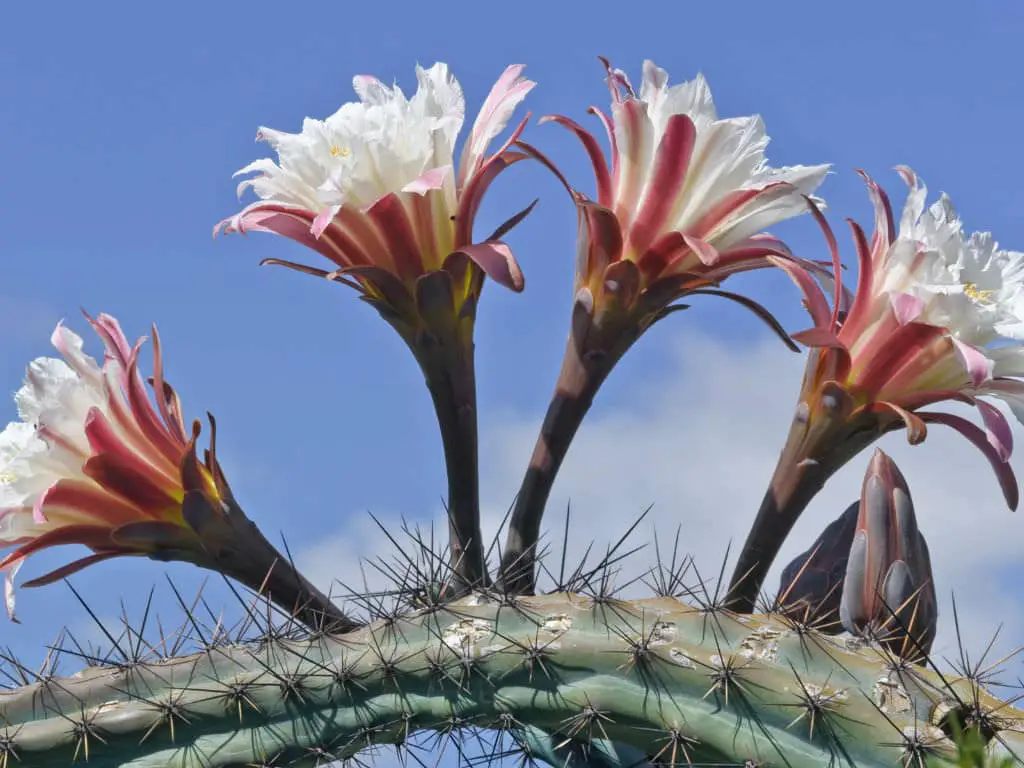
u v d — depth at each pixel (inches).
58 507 132.1
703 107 135.6
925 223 132.3
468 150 136.9
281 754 127.7
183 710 128.3
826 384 132.0
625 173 135.9
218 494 133.7
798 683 122.1
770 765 121.2
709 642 125.4
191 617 133.6
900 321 128.6
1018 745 116.9
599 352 135.8
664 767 125.2
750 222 135.5
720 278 137.2
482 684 126.8
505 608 128.6
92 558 133.3
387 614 131.4
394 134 134.0
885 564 126.3
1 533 131.4
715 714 123.0
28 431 135.4
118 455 132.2
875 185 133.9
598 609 127.9
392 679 127.7
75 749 128.0
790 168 134.6
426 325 135.3
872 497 127.5
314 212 134.3
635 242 135.3
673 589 132.0
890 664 122.3
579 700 125.0
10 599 131.9
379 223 134.6
